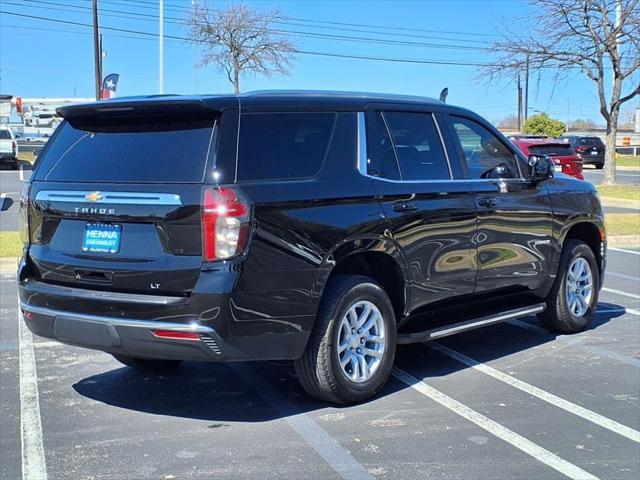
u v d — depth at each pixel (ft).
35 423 15.74
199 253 14.07
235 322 14.06
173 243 14.26
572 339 22.89
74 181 15.66
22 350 21.44
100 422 15.79
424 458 13.88
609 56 75.41
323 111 16.47
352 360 16.47
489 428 15.40
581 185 23.59
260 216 14.39
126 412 16.40
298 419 15.90
